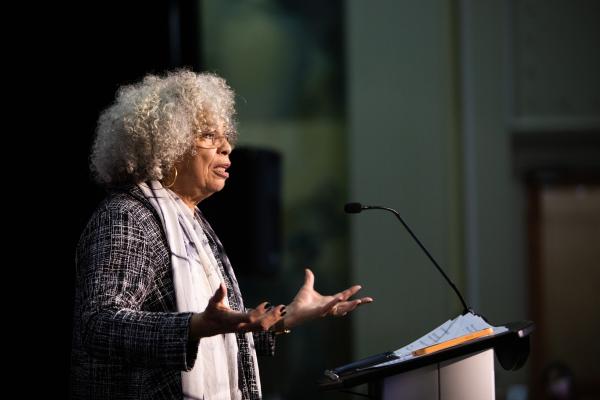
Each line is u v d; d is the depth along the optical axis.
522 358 5.03
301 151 15.80
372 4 15.39
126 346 4.13
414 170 15.24
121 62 10.23
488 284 15.49
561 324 17.81
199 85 5.18
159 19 10.61
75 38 9.96
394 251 15.14
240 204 13.13
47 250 9.75
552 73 16.44
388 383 4.57
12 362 9.63
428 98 15.28
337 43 15.84
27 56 9.76
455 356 4.61
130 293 4.46
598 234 17.78
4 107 9.68
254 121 15.85
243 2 15.86
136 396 4.63
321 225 15.71
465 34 15.51
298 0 15.85
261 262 13.11
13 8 9.70
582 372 17.75
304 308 4.60
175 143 4.99
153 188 5.01
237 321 4.00
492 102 15.62
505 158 15.57
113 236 4.58
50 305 9.74
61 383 9.74
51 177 9.79
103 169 5.09
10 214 9.69
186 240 4.98
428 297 15.06
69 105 9.88
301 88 15.85
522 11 16.50
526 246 17.69
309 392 15.34
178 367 4.10
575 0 16.50
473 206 15.37
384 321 15.03
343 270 15.59
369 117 15.32
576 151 17.30
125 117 5.02
